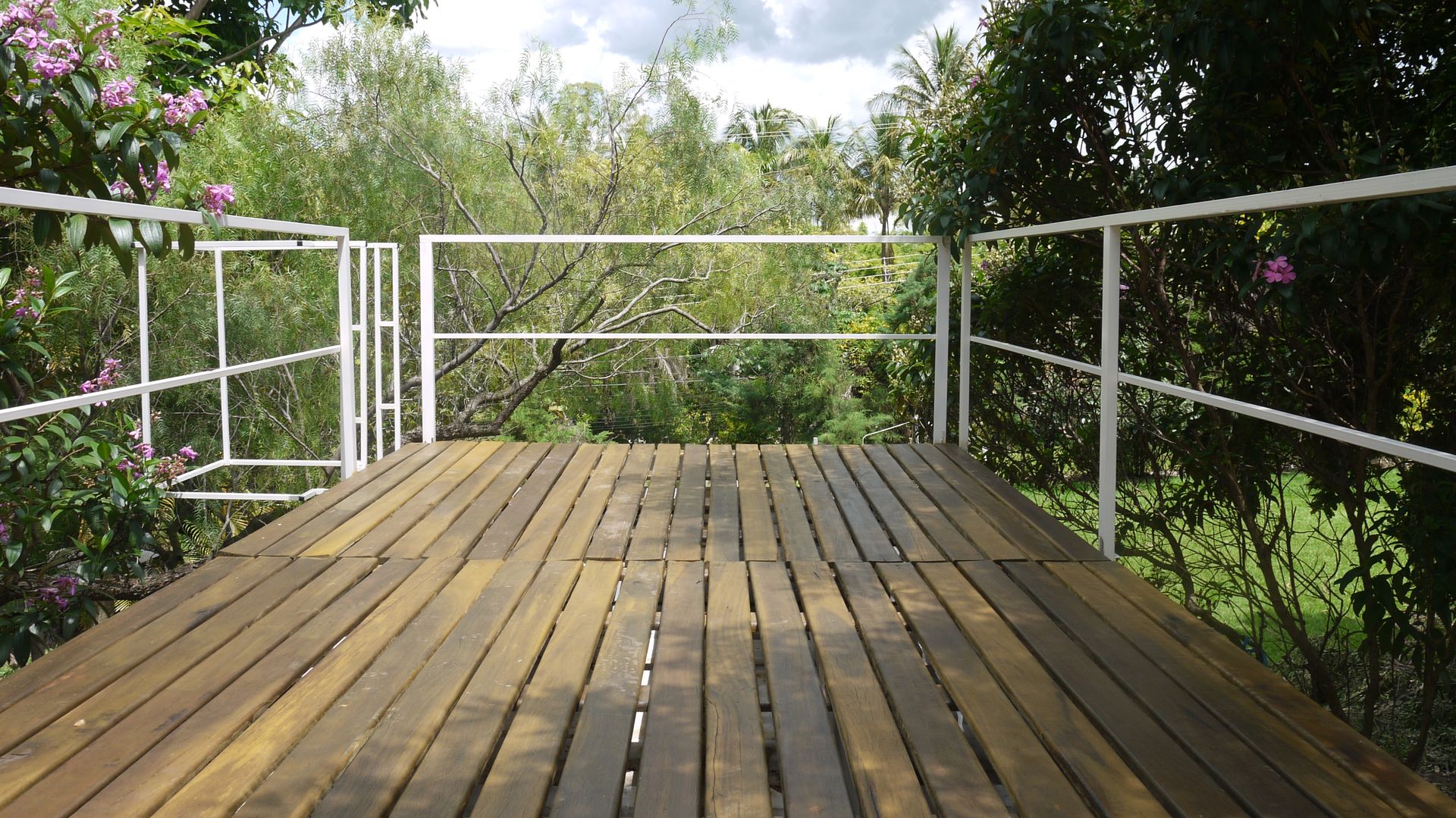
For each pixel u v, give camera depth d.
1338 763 1.29
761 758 1.34
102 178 2.88
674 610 1.96
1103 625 1.87
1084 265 3.92
